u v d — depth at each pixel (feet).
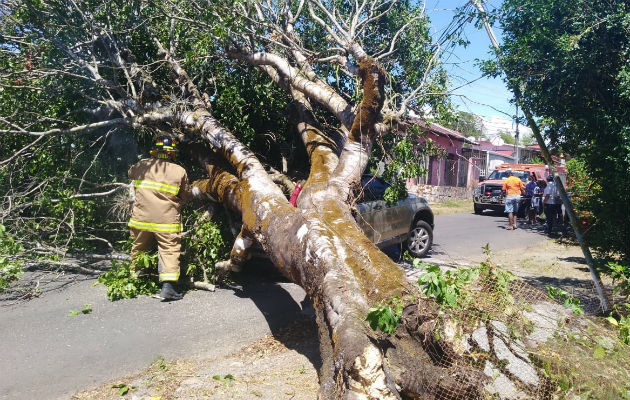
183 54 26.43
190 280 20.79
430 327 10.82
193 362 14.90
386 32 27.55
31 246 23.06
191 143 24.36
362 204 25.80
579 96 19.61
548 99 20.03
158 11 25.04
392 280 12.17
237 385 13.29
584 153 20.48
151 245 20.54
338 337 10.63
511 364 12.80
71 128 23.70
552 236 44.45
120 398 12.60
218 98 25.70
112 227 25.55
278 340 16.60
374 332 10.88
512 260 31.76
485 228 49.19
